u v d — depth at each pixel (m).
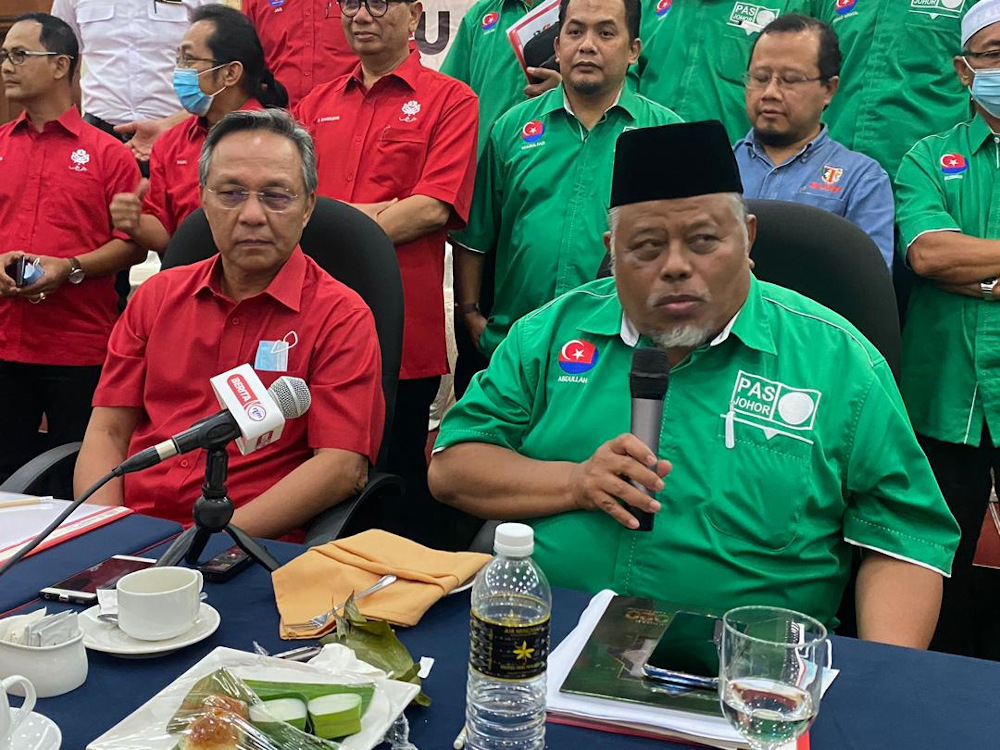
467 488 1.89
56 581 1.45
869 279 1.89
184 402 2.25
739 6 3.26
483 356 3.24
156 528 1.68
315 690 1.06
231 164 2.10
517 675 1.03
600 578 1.73
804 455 1.68
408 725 1.08
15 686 1.13
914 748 1.06
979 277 2.64
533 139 3.15
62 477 2.45
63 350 3.54
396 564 1.45
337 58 3.74
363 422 2.14
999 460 2.80
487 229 3.32
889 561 1.69
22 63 3.38
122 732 1.01
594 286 1.91
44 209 3.47
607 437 1.79
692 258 1.63
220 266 2.26
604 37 2.96
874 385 1.70
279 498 2.03
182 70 3.33
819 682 1.00
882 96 3.11
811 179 2.88
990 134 2.74
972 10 2.71
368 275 2.29
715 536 1.69
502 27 3.66
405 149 3.15
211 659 1.16
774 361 1.73
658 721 1.08
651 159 1.61
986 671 1.23
